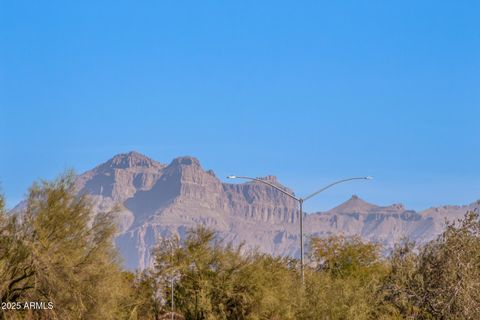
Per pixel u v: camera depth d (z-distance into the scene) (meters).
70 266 61.62
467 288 68.62
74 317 61.88
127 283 77.88
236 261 80.06
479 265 70.38
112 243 65.06
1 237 61.22
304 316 77.56
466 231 70.75
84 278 62.84
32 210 62.31
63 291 61.28
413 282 71.69
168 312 79.06
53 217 62.31
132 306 76.12
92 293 62.91
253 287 78.94
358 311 75.00
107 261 64.50
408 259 73.06
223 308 78.50
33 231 61.94
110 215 65.00
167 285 80.12
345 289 77.38
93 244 64.12
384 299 74.31
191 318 79.12
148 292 79.31
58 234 62.62
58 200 62.97
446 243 70.62
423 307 71.19
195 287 79.50
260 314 78.31
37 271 60.75
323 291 78.50
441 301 69.12
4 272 60.22
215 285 79.25
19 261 60.62
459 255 69.69
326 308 76.75
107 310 63.75
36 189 62.88
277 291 79.31
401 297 71.69
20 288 61.12
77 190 64.25
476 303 68.44
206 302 78.00
